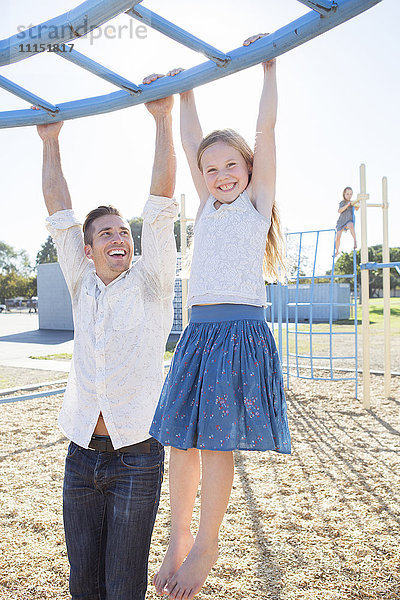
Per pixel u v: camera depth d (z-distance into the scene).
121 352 1.92
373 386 7.74
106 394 1.89
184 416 1.63
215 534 1.57
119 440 1.85
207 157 1.77
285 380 8.36
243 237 1.72
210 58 1.77
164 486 3.82
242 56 1.77
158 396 1.96
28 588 2.48
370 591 2.41
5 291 57.00
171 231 2.03
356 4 1.51
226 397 1.57
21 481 3.97
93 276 2.09
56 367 9.95
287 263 2.03
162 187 2.03
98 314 1.95
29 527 3.16
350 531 3.05
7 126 2.27
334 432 5.32
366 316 6.36
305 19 1.62
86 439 1.90
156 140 2.06
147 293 2.04
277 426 1.62
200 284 1.74
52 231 2.21
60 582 2.54
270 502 3.51
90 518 1.96
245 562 2.69
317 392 7.38
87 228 2.11
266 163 1.80
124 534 1.82
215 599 2.36
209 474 1.59
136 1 1.42
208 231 1.78
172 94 1.99
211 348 1.65
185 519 1.69
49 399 6.98
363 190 6.25
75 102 2.16
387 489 3.72
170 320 2.12
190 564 1.53
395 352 12.14
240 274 1.70
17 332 20.70
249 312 1.70
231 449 1.52
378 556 2.74
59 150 2.33
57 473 4.14
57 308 21.78
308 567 2.64
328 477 4.00
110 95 2.09
